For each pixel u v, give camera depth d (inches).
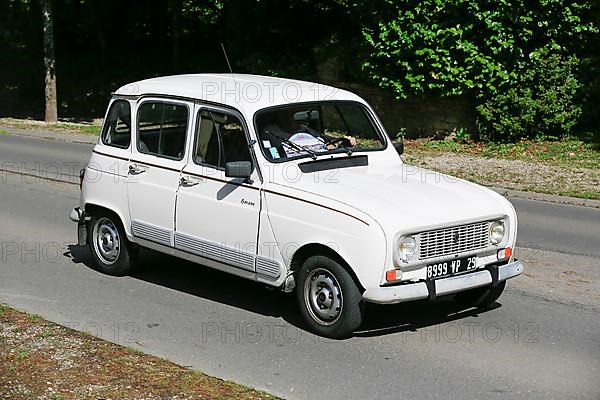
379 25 796.0
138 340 286.7
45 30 1021.2
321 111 325.7
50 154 735.7
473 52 754.2
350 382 250.7
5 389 233.3
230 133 310.0
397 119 824.3
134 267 363.3
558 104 737.6
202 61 1266.0
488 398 239.5
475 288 307.4
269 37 982.4
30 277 364.2
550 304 327.6
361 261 270.4
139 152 343.3
